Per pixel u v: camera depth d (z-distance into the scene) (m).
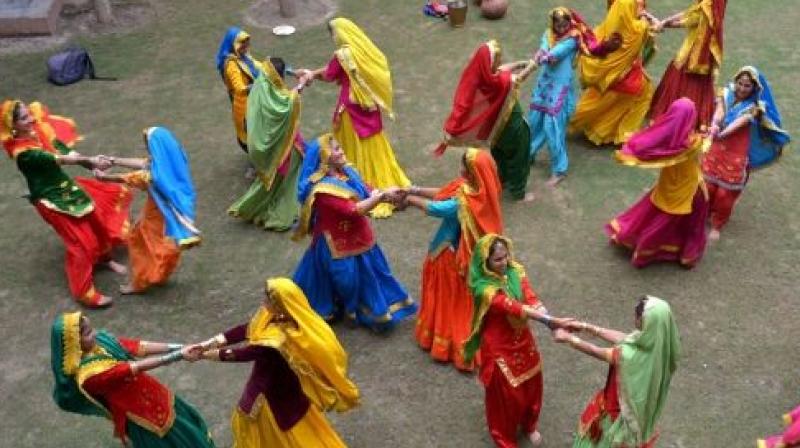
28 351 6.87
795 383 6.23
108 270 7.68
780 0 12.28
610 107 8.95
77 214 7.09
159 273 7.13
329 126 9.72
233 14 12.55
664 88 9.09
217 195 8.64
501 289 5.32
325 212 6.35
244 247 7.92
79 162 6.91
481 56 7.41
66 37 12.09
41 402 6.39
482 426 5.99
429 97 10.19
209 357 4.99
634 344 4.66
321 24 12.10
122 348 5.12
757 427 5.89
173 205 6.77
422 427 6.00
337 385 5.11
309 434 5.25
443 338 6.42
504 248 5.29
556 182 8.54
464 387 6.32
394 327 6.91
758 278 7.25
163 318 7.10
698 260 7.42
